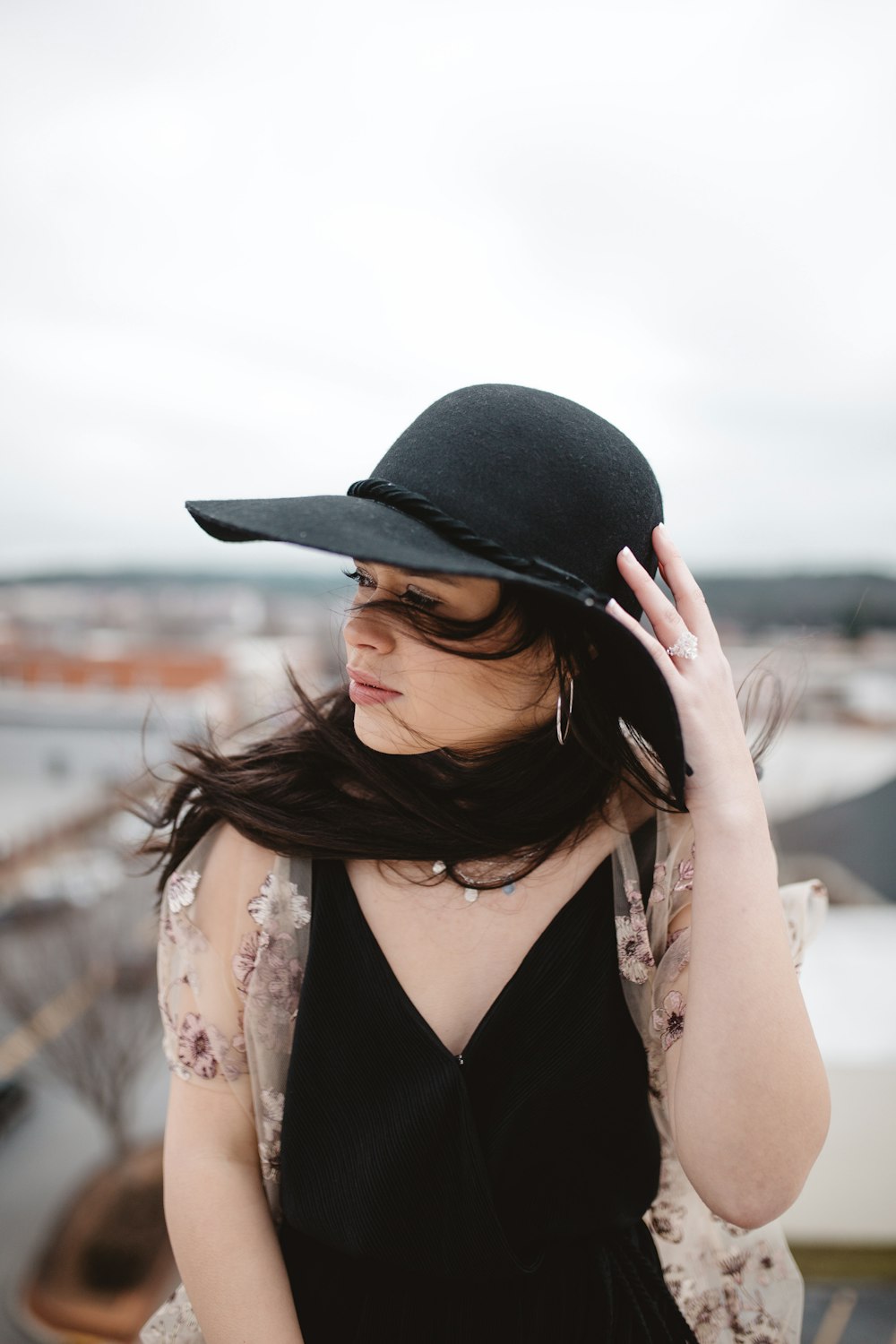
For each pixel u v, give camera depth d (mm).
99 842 12273
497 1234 613
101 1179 8078
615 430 601
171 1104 699
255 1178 673
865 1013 1495
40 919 9648
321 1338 653
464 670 552
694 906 589
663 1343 684
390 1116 619
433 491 546
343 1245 642
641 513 597
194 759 708
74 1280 6758
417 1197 616
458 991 630
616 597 596
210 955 672
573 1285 661
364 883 643
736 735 604
